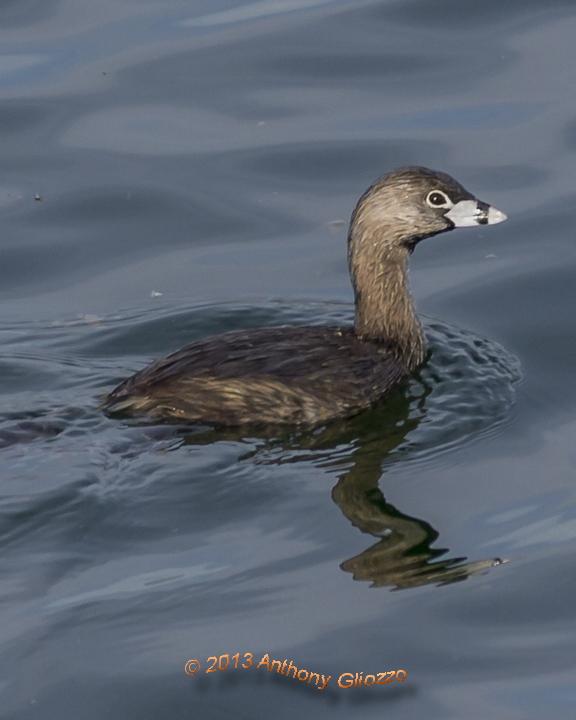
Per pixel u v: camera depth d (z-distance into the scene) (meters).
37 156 20.20
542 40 22.23
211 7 23.84
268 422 14.02
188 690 10.53
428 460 13.73
